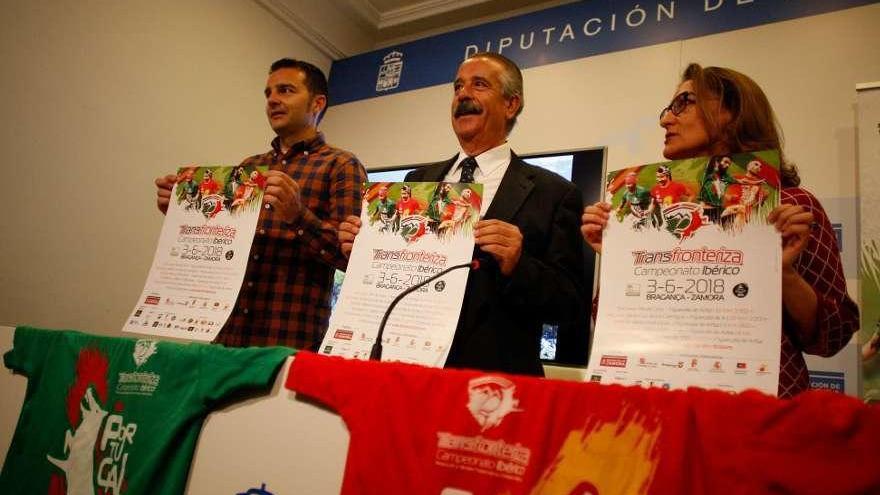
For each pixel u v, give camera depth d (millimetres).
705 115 1384
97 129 2426
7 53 2160
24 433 1269
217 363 1083
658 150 2496
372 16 3586
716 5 2551
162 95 2672
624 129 2594
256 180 1371
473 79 1674
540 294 1262
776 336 880
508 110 1688
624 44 2717
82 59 2389
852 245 2035
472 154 1690
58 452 1211
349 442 920
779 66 2342
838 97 2203
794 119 2250
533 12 3016
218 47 2938
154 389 1142
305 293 1699
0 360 1395
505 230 1208
